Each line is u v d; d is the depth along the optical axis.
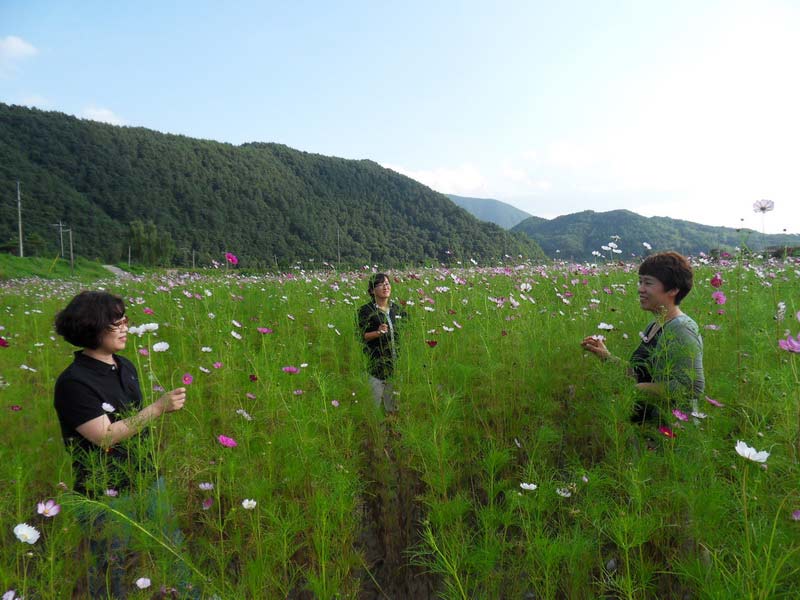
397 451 3.26
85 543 2.55
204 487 2.61
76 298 2.62
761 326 3.50
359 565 2.52
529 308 5.70
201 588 2.17
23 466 3.04
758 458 1.68
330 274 13.02
